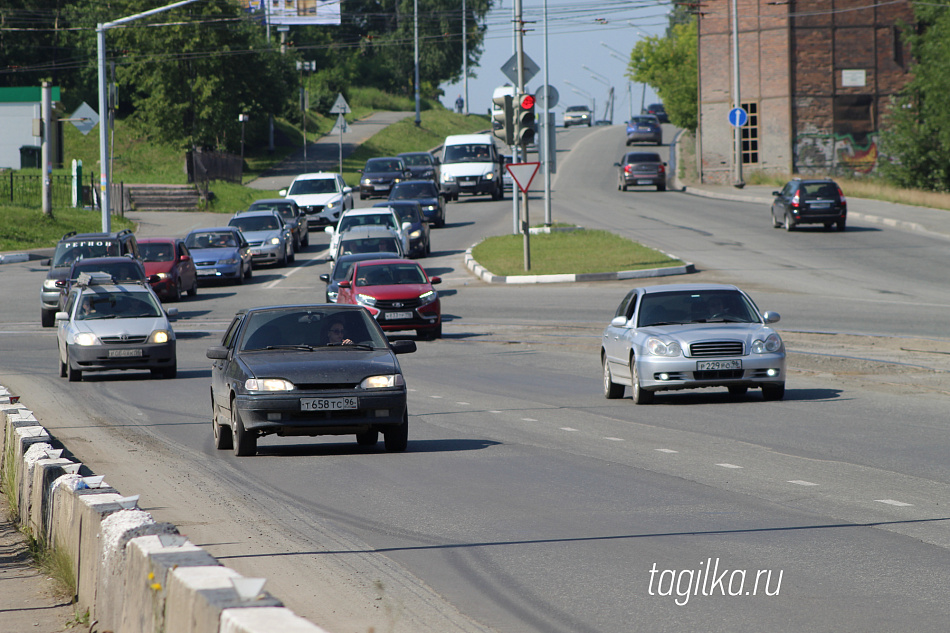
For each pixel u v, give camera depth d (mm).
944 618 19750
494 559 24578
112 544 19562
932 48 173125
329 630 19812
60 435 45094
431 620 20359
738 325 52375
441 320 88250
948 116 168000
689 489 31938
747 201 180500
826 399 51625
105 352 64438
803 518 27922
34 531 28078
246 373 38438
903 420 44750
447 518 28812
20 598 22891
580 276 106500
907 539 25609
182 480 34875
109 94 136875
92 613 20766
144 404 55281
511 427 45438
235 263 115562
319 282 116500
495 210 176250
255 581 14781
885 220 144750
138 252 106000
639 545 25484
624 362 52844
